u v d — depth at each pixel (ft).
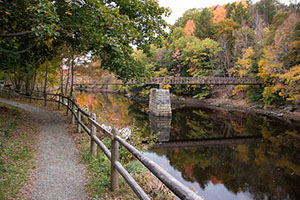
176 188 3.85
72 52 33.68
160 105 68.85
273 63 65.87
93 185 9.45
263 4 119.34
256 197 18.62
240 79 89.40
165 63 129.29
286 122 57.88
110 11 14.87
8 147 13.39
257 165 27.02
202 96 115.14
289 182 21.85
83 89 174.91
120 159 15.03
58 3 15.78
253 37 100.12
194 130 50.14
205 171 24.48
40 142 16.01
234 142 39.17
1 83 59.77
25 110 30.22
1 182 8.88
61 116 28.02
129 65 20.18
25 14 14.94
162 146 35.27
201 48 105.91
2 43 18.78
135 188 6.25
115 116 56.13
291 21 63.87
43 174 10.50
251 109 80.89
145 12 20.95
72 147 15.42
